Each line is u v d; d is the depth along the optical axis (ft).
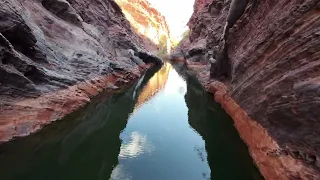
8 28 51.75
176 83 135.95
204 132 62.18
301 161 33.27
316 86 31.40
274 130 41.60
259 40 55.62
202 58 185.78
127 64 134.00
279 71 43.37
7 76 47.85
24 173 39.37
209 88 96.17
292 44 40.11
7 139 43.83
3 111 45.93
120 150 51.29
